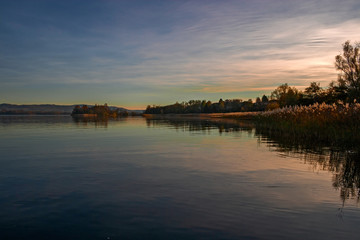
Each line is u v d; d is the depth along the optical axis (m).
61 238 3.61
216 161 9.08
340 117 15.41
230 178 6.73
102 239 3.56
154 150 11.73
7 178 6.76
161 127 31.11
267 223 4.06
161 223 4.06
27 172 7.44
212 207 4.71
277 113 26.09
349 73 33.91
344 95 37.84
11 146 13.13
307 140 15.54
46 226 3.98
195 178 6.75
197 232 3.76
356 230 3.83
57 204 4.88
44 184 6.21
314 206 4.77
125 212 4.49
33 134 20.56
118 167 8.12
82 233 3.75
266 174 7.15
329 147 12.52
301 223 4.06
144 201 5.03
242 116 70.38
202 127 30.66
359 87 32.41
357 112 14.31
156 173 7.31
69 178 6.76
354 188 5.86
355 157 9.77
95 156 10.16
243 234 3.70
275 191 5.64
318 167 8.02
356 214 4.41
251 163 8.70
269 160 9.23
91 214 4.41
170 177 6.85
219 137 17.92
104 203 4.93
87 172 7.44
